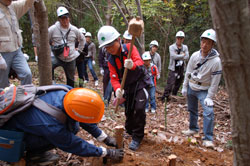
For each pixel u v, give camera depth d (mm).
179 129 4723
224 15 1126
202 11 8531
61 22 4668
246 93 1242
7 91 2006
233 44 1156
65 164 2605
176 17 10195
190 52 10016
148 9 7559
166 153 3172
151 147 3377
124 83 3086
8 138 1987
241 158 1419
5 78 3098
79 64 6426
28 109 1995
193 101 4105
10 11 2996
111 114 4680
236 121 1354
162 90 8750
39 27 2973
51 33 4672
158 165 2744
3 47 2949
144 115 3152
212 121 3684
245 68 1185
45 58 3125
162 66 11523
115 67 3031
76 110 1923
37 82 6227
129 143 3461
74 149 2090
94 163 2674
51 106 1982
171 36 11227
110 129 3789
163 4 7660
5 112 1947
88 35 7992
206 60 3576
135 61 2988
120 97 2949
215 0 1141
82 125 2457
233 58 1187
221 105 6281
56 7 10586
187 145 3631
